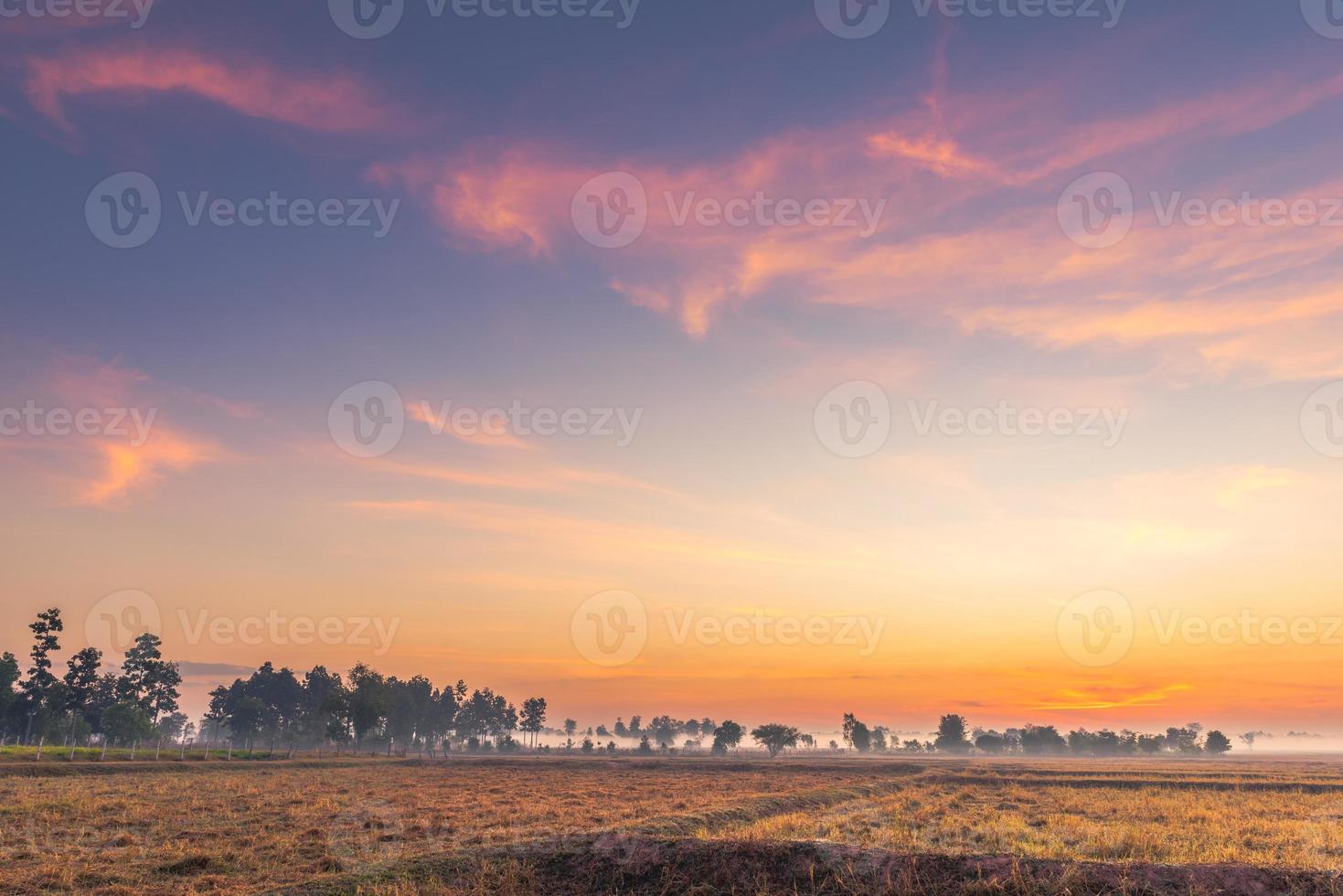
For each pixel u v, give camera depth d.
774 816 36.91
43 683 128.62
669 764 110.81
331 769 87.56
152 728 130.00
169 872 23.33
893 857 19.16
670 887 19.16
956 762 153.62
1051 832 31.77
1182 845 27.44
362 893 19.14
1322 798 52.19
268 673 188.25
